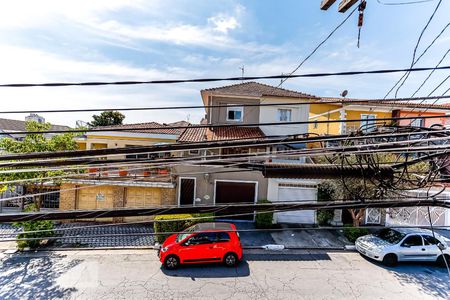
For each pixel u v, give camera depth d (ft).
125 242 41.88
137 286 29.45
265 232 47.42
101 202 50.78
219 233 34.96
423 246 36.11
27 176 36.76
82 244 40.63
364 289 29.94
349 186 32.86
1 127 83.35
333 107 63.72
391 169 15.61
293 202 12.32
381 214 52.75
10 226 45.42
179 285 29.84
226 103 58.90
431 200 13.24
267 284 30.37
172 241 35.29
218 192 53.42
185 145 13.80
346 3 11.98
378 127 18.20
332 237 45.65
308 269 34.42
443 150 14.92
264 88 63.26
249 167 14.55
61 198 50.11
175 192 52.08
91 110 14.14
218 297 27.61
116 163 13.82
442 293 29.63
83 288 28.91
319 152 14.66
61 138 43.83
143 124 69.51
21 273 31.91
